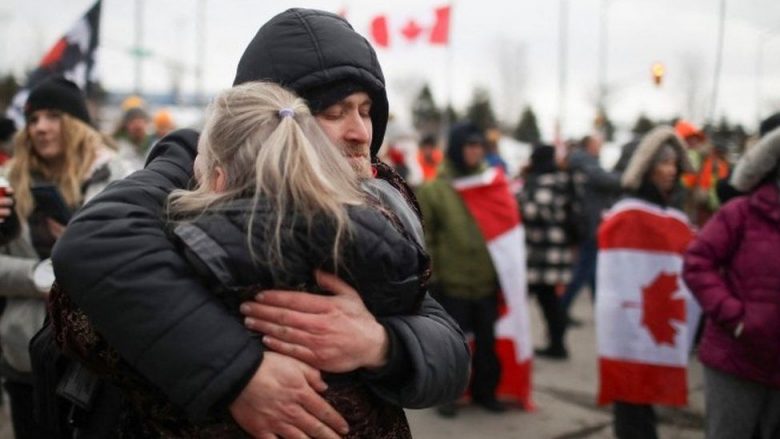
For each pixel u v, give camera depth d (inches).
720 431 104.6
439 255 172.6
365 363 43.8
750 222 102.0
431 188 173.6
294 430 41.9
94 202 45.5
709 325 107.0
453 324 52.6
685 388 139.6
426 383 45.6
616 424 144.5
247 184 43.5
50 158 103.6
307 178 42.1
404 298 46.2
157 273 41.3
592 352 239.6
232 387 40.6
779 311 97.2
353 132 53.2
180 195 45.6
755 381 100.6
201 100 1168.8
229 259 41.4
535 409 180.1
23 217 97.0
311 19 53.5
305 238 42.1
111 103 1302.9
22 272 90.5
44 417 55.7
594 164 250.5
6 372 95.2
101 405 51.6
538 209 221.6
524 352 177.8
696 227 239.3
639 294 140.6
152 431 46.3
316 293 43.7
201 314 40.9
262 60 52.9
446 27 291.4
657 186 142.0
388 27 297.0
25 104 102.7
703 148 241.8
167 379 40.7
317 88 52.2
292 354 42.3
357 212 43.3
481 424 168.2
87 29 163.9
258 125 44.5
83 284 41.6
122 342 41.2
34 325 93.1
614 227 142.9
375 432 46.3
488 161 338.0
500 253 171.9
